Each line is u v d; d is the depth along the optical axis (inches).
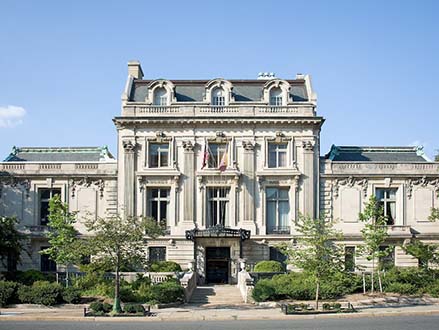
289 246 1844.2
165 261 2153.1
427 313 1482.5
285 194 2308.1
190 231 2182.6
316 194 2282.2
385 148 2476.6
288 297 1738.4
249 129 2287.2
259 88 2384.4
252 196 2263.8
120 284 1780.3
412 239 2244.1
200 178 2265.0
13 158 2436.0
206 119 2263.8
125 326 1254.9
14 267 2197.3
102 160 2397.9
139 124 2283.5
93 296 1712.6
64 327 1234.0
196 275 2124.8
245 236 2188.7
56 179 2315.5
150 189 2303.2
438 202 2321.6
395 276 1883.6
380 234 1903.3
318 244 1610.5
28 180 2317.9
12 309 1569.9
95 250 1562.5
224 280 2215.8
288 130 2292.1
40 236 2240.4
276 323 1301.7
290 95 2321.6
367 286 1859.0
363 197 2305.6
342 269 1743.4
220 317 1417.3
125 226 1582.2
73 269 2230.6
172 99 2305.6
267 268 2062.0
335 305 1528.1
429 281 1857.8
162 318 1397.6
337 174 2295.8
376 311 1502.2
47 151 2474.2
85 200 2306.8
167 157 2304.4
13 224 2016.5
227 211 2283.5
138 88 2397.9
